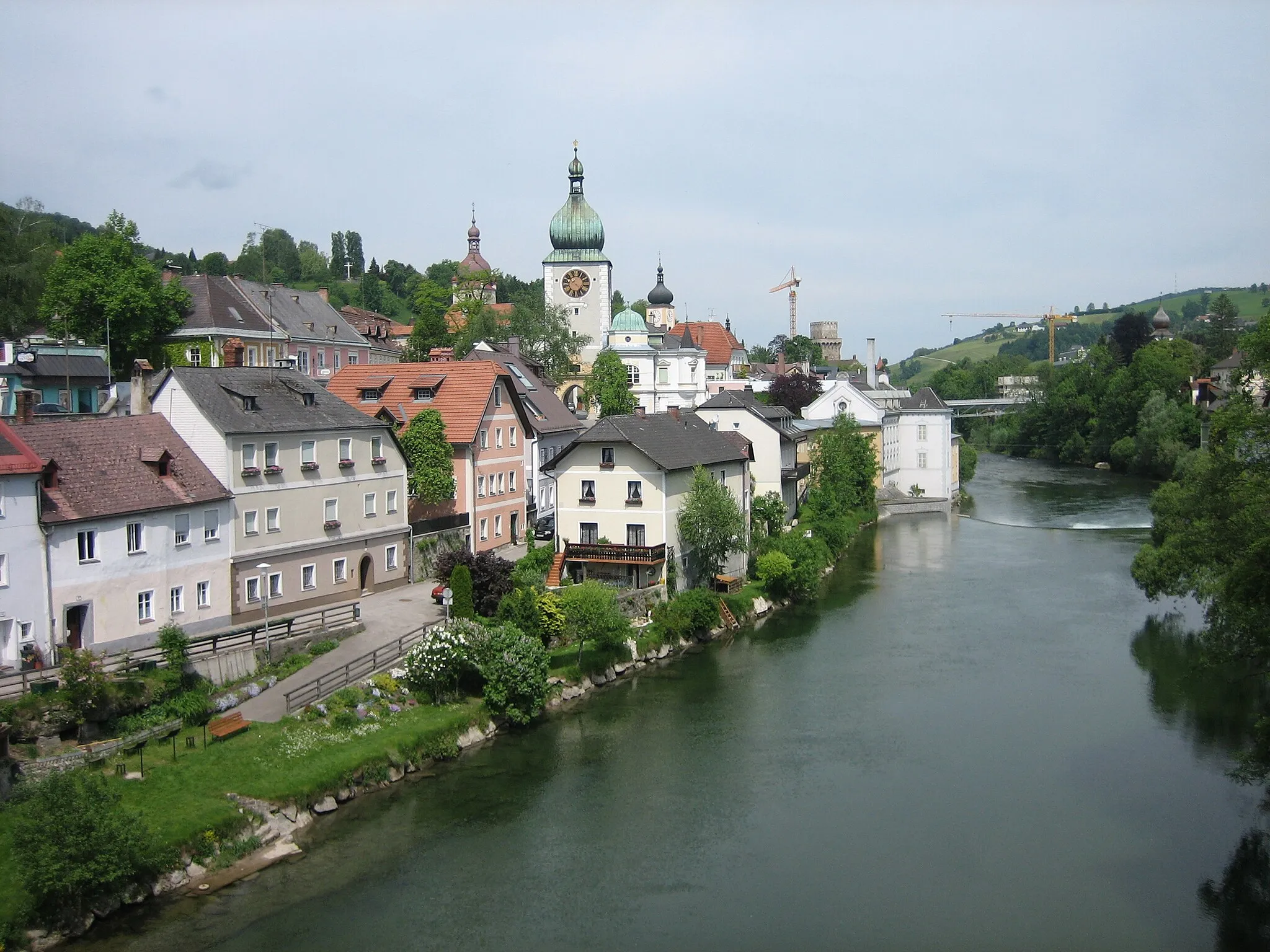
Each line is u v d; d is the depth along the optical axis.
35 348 87.25
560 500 79.12
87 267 102.94
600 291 179.25
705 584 83.25
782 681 66.38
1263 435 49.06
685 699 62.88
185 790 43.34
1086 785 51.12
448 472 78.81
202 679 51.53
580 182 179.12
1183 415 172.00
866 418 147.12
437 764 52.19
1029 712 60.94
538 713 59.28
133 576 53.09
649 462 76.50
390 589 72.06
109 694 46.00
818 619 81.88
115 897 38.12
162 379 61.06
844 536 109.56
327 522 66.44
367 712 52.34
